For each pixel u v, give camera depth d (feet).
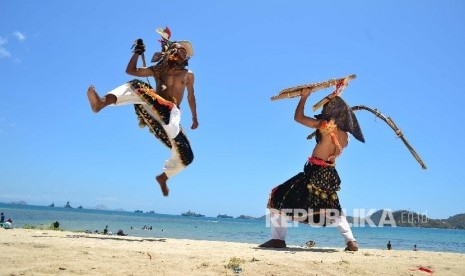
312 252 21.90
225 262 15.78
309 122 22.85
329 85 22.91
